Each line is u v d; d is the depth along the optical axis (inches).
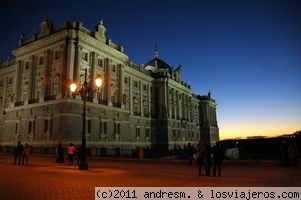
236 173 718.5
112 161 1214.9
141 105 2669.8
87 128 1747.0
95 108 1835.6
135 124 2506.2
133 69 2556.6
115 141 1995.6
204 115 4291.3
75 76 1737.2
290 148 891.4
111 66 2126.0
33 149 1736.0
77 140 1640.0
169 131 2886.3
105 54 2036.2
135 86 2642.7
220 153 655.8
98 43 1953.7
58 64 1796.3
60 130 1609.3
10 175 638.5
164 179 595.2
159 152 1679.4
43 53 1925.4
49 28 1903.3
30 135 1792.6
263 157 2014.0
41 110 1771.7
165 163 1112.8
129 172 749.3
